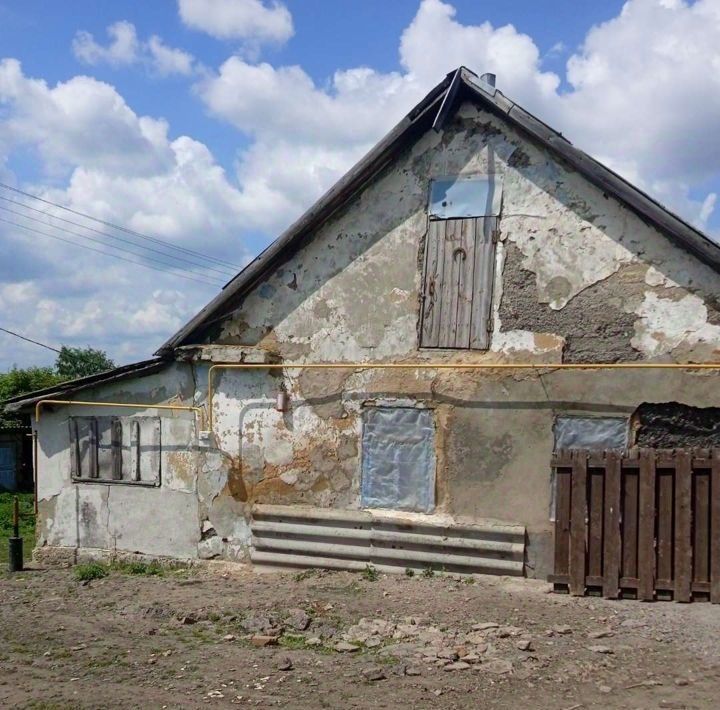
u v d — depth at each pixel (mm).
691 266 8656
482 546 9242
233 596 9023
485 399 9430
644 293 8828
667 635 7000
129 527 11344
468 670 6219
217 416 10883
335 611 8117
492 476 9359
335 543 10062
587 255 9086
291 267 10578
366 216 10203
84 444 11648
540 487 9141
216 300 10672
